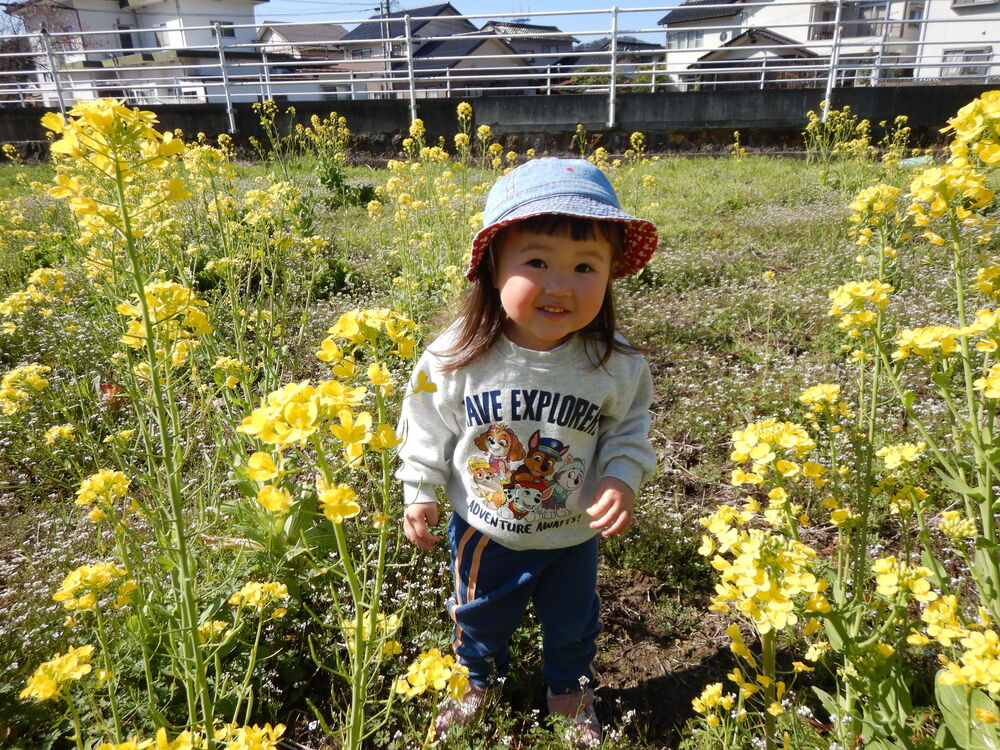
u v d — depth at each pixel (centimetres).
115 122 129
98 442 309
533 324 174
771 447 146
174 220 305
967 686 125
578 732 197
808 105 1410
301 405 99
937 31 3128
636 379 195
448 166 732
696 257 623
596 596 211
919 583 131
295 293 493
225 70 1481
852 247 598
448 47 4581
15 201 864
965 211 169
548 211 162
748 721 191
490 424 188
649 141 1471
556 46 5319
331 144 1084
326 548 247
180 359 187
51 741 186
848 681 139
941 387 165
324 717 211
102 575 157
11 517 302
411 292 447
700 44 3978
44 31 1519
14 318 457
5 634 219
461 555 201
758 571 122
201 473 285
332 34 5341
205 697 148
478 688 208
